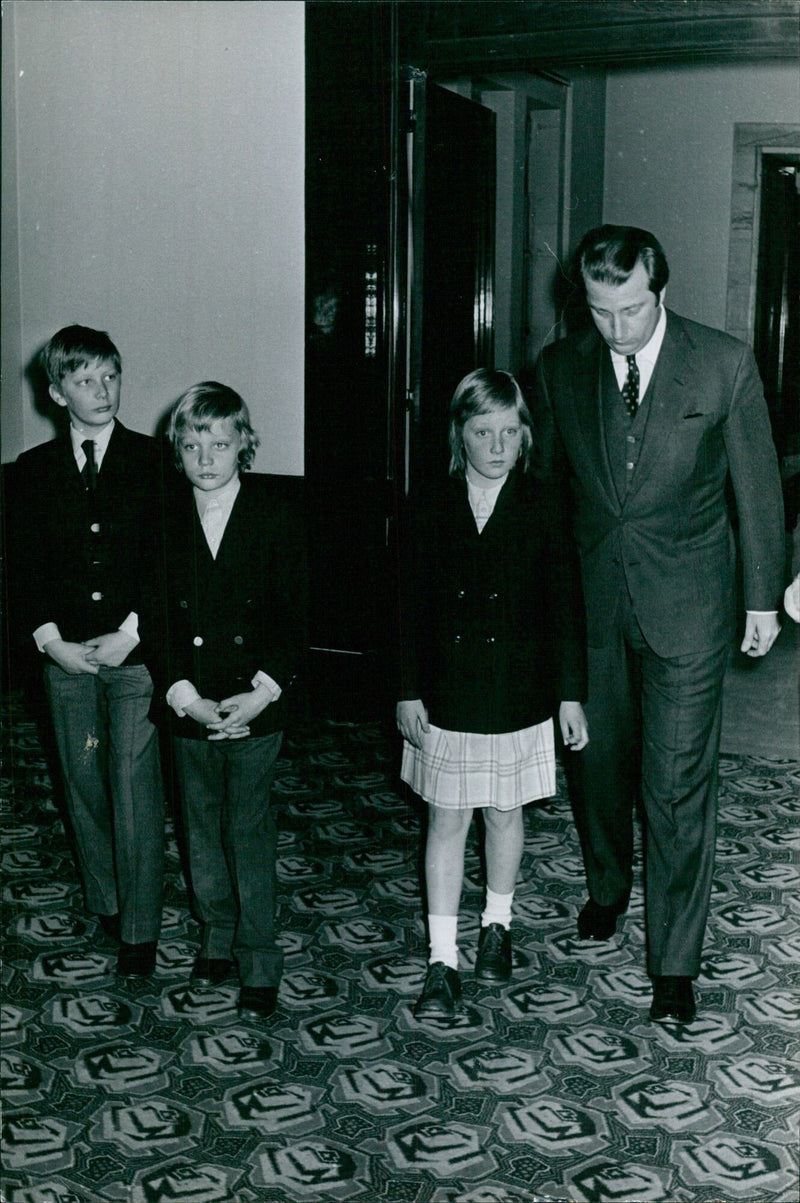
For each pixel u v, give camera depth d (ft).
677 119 28.55
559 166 25.05
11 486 9.78
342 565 16.28
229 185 16.06
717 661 9.12
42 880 11.66
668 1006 9.04
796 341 30.99
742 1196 7.03
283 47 15.52
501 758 8.94
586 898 11.17
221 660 8.93
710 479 9.14
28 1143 7.57
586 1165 7.34
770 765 14.71
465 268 18.51
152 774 9.70
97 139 16.38
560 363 9.47
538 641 9.07
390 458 15.99
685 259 29.32
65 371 9.35
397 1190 7.11
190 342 16.60
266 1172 7.29
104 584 9.61
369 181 15.46
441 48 14.85
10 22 16.10
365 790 13.97
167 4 15.78
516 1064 8.46
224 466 8.77
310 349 16.07
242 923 9.17
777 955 10.07
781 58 13.56
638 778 12.13
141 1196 7.06
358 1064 8.47
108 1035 8.86
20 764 14.71
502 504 8.87
